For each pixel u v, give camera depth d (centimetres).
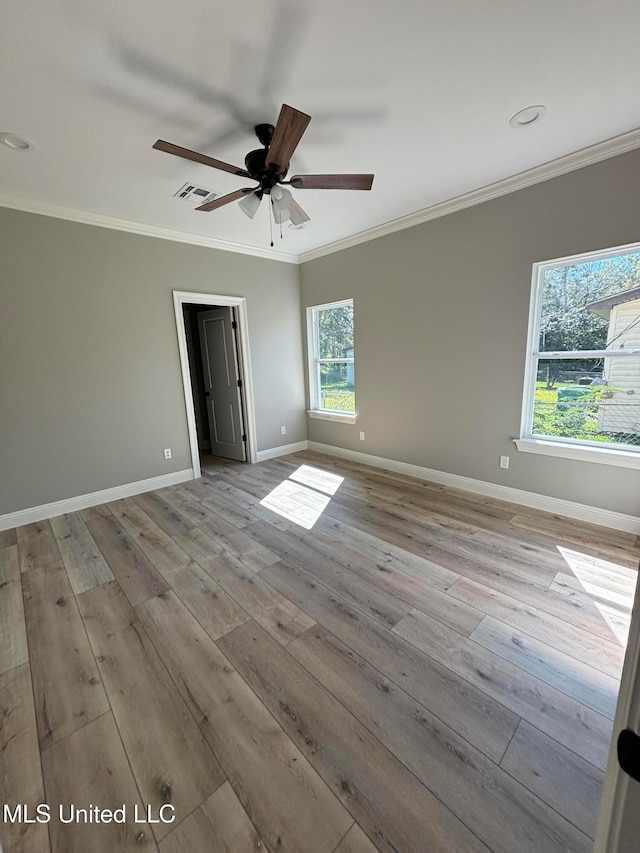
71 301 331
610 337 271
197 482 421
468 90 190
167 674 167
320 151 245
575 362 288
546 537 273
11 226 297
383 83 184
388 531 290
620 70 178
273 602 213
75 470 347
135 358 375
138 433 385
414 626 191
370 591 219
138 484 390
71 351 335
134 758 132
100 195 294
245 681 162
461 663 168
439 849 106
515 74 180
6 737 141
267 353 489
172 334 398
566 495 303
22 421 316
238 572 243
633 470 268
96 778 126
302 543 277
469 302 335
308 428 550
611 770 51
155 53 161
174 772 127
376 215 355
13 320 304
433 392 378
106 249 346
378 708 148
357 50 163
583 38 159
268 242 430
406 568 241
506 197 296
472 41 160
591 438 289
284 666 169
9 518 316
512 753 130
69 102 189
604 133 231
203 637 188
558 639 180
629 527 275
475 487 361
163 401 399
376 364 426
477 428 350
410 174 278
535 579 225
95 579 238
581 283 278
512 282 304
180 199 304
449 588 220
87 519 330
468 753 131
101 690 160
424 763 128
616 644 177
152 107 196
